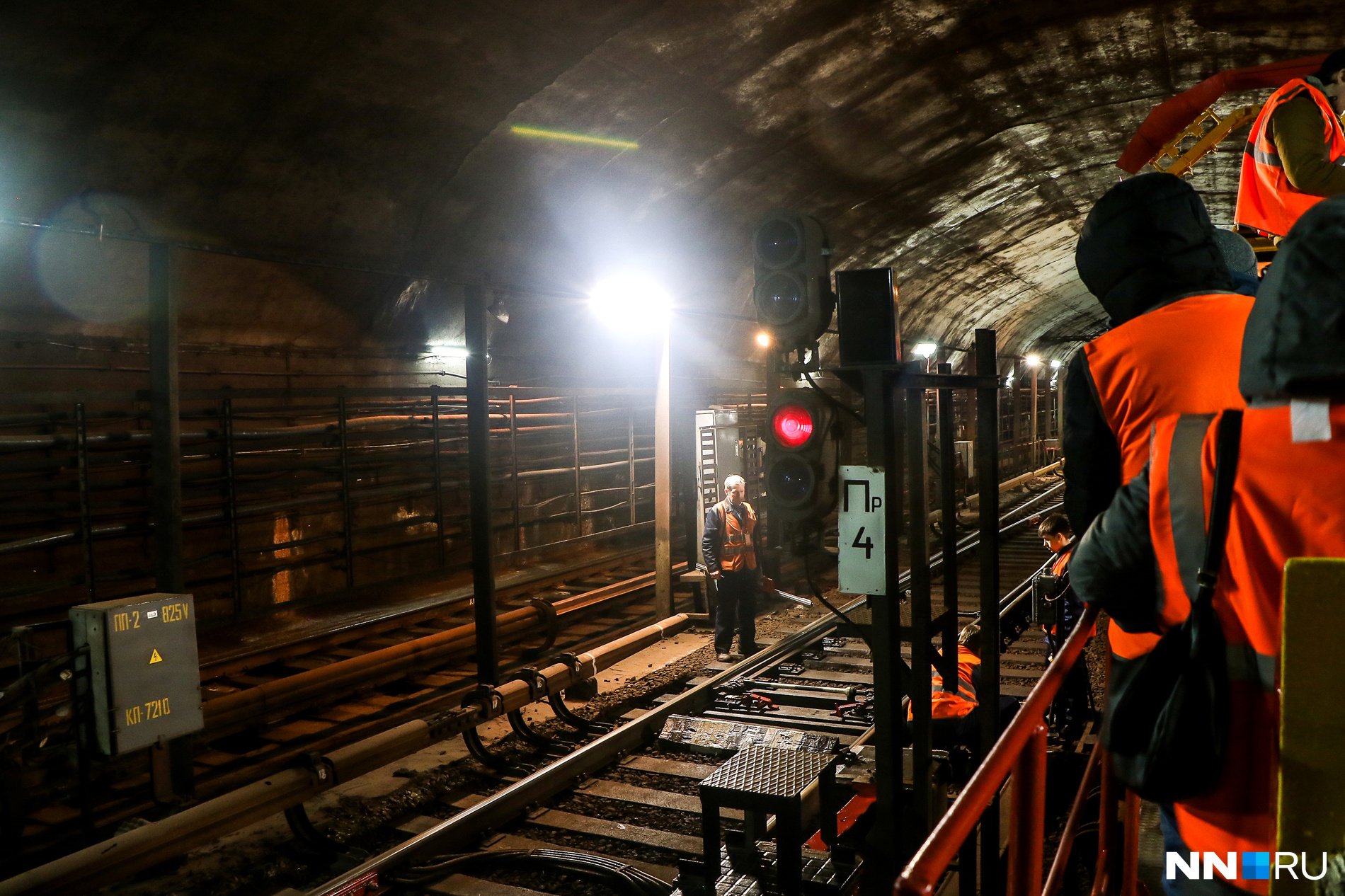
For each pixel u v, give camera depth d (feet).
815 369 10.44
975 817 5.53
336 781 20.01
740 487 33.30
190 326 28.30
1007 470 102.37
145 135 22.54
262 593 31.89
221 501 29.78
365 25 22.61
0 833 17.84
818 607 41.16
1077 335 124.26
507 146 30.30
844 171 44.19
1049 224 69.05
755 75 32.65
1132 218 6.61
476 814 18.88
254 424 30.55
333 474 32.42
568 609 36.91
